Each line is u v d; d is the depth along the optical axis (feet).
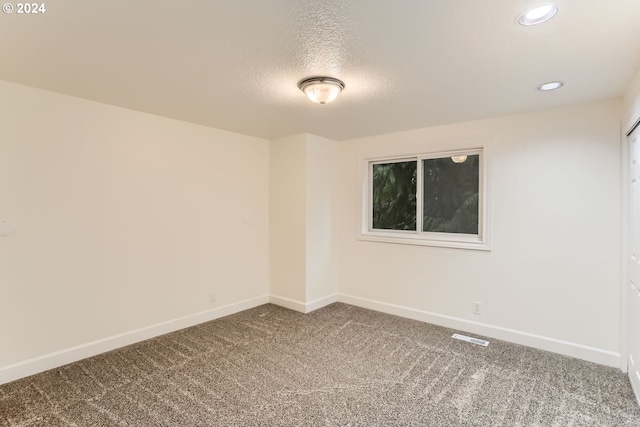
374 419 6.49
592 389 7.54
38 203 8.25
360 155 13.71
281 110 9.77
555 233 9.47
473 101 8.84
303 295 13.15
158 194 10.60
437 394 7.34
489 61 6.43
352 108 9.50
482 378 8.02
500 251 10.40
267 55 6.22
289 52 6.10
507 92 8.14
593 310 8.94
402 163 13.06
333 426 6.28
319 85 7.30
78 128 8.85
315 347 9.78
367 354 9.32
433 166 12.21
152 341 10.23
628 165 8.13
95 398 7.16
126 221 9.87
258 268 13.93
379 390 7.49
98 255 9.32
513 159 10.12
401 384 7.75
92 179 9.16
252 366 8.60
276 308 13.61
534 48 5.89
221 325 11.63
